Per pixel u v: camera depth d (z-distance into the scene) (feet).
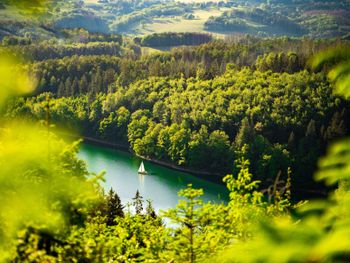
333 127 323.78
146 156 357.20
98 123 415.64
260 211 42.78
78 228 33.73
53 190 20.08
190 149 333.21
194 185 301.02
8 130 18.80
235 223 42.73
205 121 379.55
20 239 24.45
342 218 12.18
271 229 11.75
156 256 45.16
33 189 19.01
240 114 379.55
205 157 331.98
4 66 17.79
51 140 21.21
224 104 394.32
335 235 10.39
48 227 22.56
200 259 39.11
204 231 45.21
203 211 41.98
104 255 38.75
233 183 47.91
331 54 14.99
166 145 350.02
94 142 405.80
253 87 412.36
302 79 387.14
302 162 315.17
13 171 18.39
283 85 392.68
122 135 401.90
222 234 41.75
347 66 14.33
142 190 274.98
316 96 373.20
